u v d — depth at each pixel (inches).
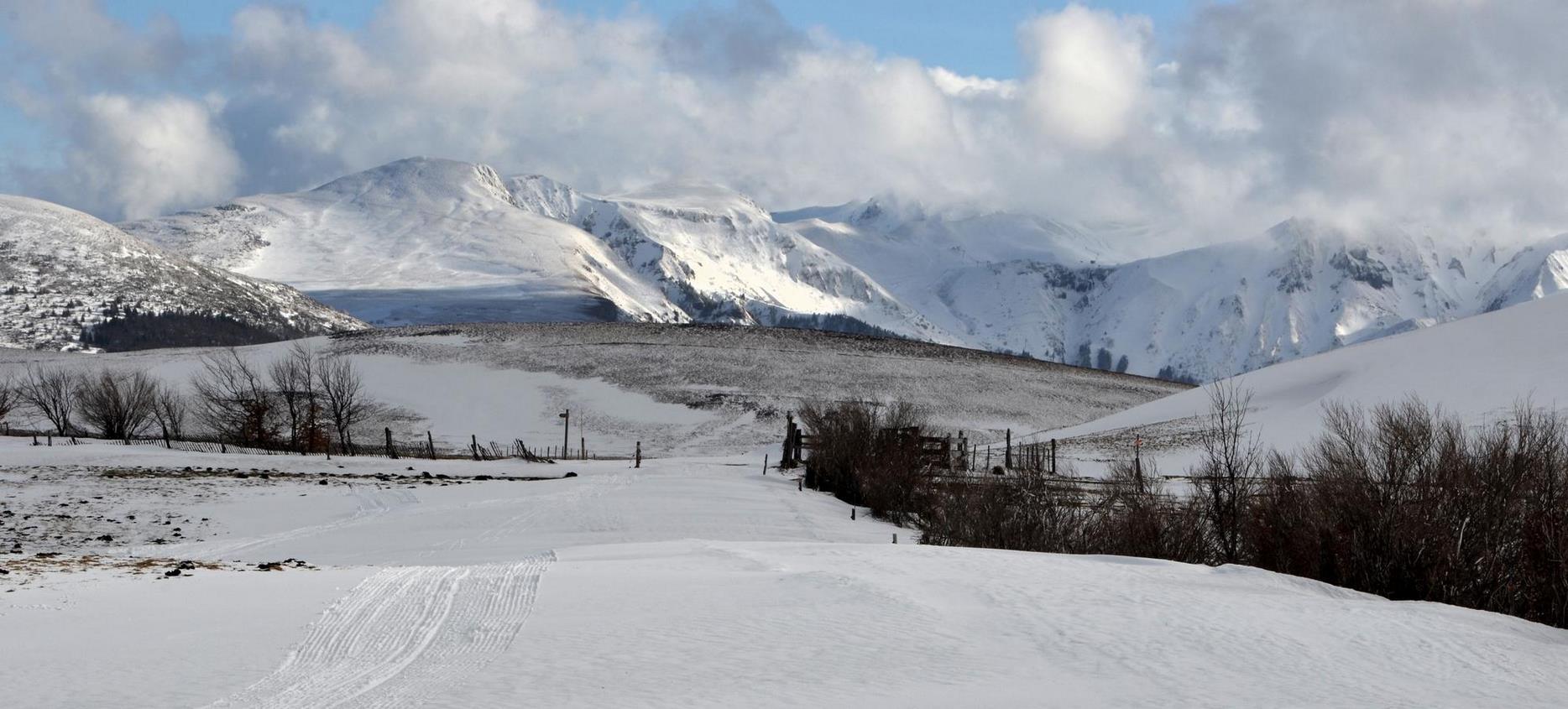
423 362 4037.9
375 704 380.2
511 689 401.1
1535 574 733.3
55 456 2023.9
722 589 597.0
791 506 1461.6
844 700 390.3
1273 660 460.1
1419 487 784.9
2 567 701.3
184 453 2164.1
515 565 725.3
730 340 4515.3
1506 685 433.1
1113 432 2566.4
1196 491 1055.6
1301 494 855.7
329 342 4357.8
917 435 1601.9
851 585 602.5
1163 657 460.8
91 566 730.8
